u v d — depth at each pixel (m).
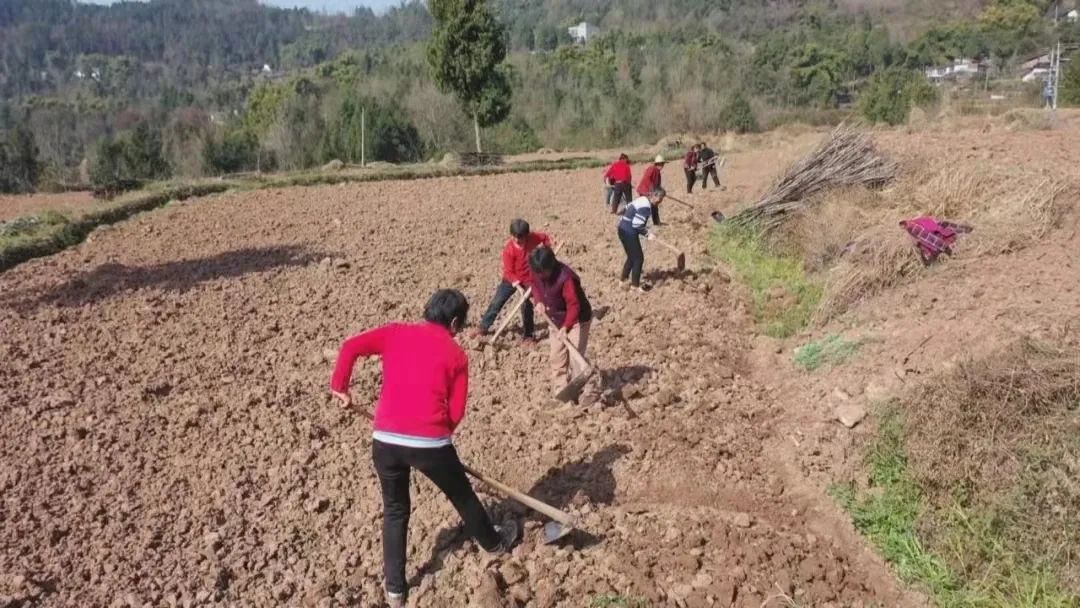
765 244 13.11
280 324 10.33
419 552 5.76
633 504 6.22
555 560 5.52
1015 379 6.12
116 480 6.55
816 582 5.35
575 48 83.75
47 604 5.13
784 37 99.75
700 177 22.41
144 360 9.10
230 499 6.32
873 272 9.60
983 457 5.83
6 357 9.12
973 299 8.30
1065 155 13.10
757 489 6.45
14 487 6.41
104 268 13.23
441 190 24.23
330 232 16.61
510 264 9.21
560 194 22.89
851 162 13.11
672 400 7.81
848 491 6.32
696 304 10.74
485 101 36.78
